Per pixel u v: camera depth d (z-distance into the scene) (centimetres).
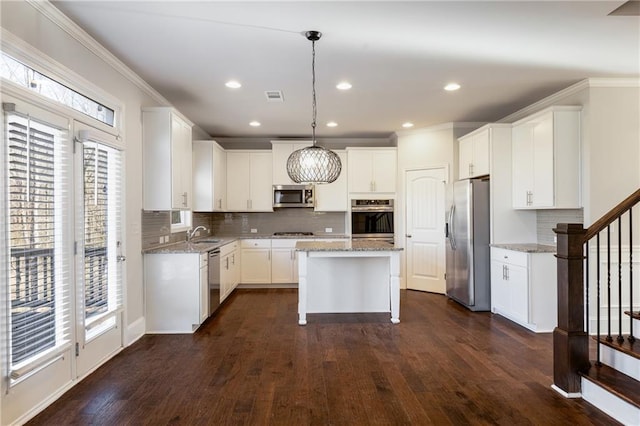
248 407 250
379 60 353
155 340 386
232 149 698
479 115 546
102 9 262
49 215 255
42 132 249
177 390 274
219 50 330
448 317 469
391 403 254
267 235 686
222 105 497
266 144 713
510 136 490
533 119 445
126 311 366
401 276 652
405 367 314
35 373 240
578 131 414
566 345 264
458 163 593
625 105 404
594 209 400
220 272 509
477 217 499
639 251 400
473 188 499
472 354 343
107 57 331
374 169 659
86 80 298
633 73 387
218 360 330
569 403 254
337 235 674
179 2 254
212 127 624
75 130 285
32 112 237
